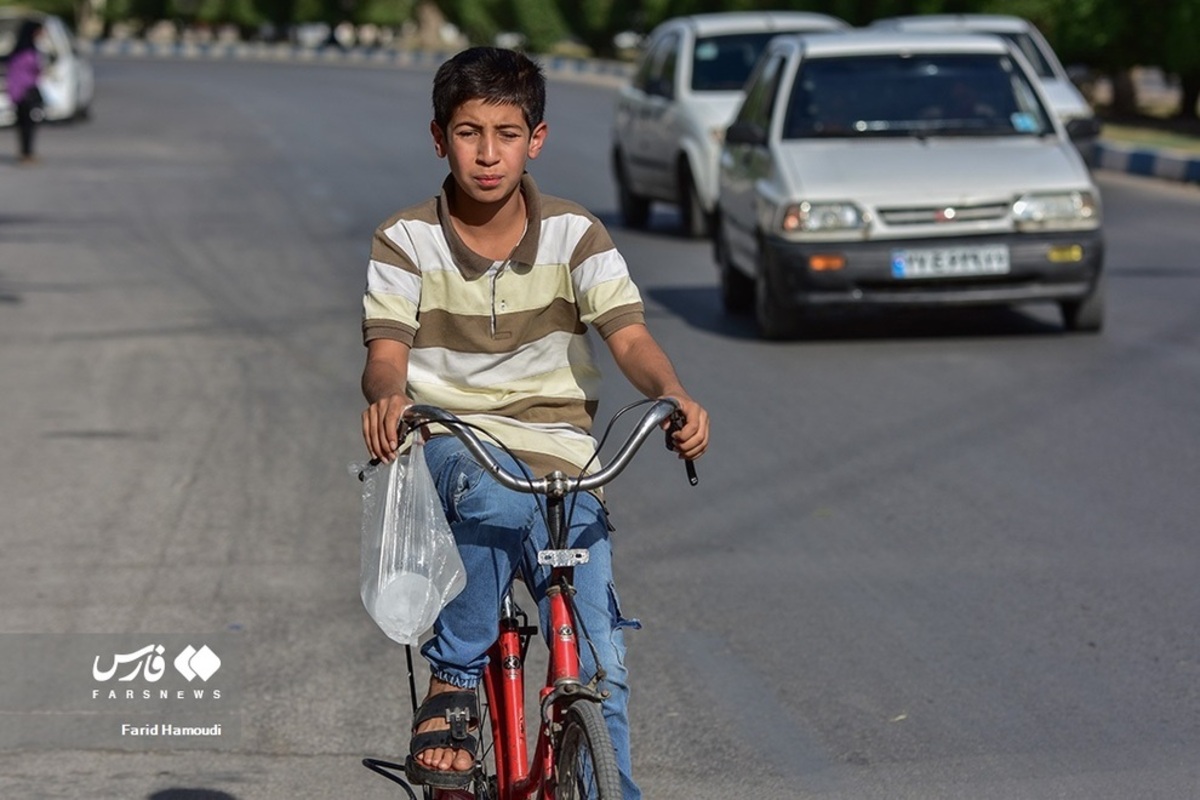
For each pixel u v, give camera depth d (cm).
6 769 818
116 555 1148
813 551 1151
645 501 1284
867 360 1803
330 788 799
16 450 1434
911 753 825
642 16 8938
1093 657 948
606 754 542
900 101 2006
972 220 1848
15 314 2081
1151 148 3709
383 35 12175
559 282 614
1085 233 1861
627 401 1634
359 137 4778
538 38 9894
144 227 2908
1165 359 1764
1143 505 1242
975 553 1138
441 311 616
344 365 1788
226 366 1783
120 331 1977
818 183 1867
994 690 904
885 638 984
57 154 4256
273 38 12488
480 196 597
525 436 612
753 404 1598
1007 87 2025
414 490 586
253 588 1082
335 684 930
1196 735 841
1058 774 798
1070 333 1919
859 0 6066
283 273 2417
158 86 7294
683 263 2591
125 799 786
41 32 4144
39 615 1030
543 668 959
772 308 1894
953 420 1518
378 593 584
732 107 2803
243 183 3619
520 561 611
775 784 791
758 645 977
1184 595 1048
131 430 1504
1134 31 4831
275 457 1410
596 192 3553
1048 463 1365
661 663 951
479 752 630
